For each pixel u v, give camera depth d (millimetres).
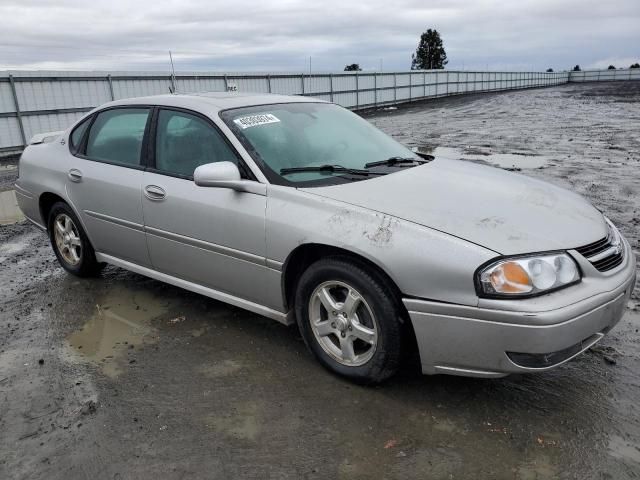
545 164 10820
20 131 15984
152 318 4023
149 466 2494
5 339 3783
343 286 3008
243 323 3891
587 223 3021
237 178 3324
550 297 2559
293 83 28188
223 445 2619
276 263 3215
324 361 3195
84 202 4418
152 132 4004
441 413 2812
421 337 2748
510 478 2357
